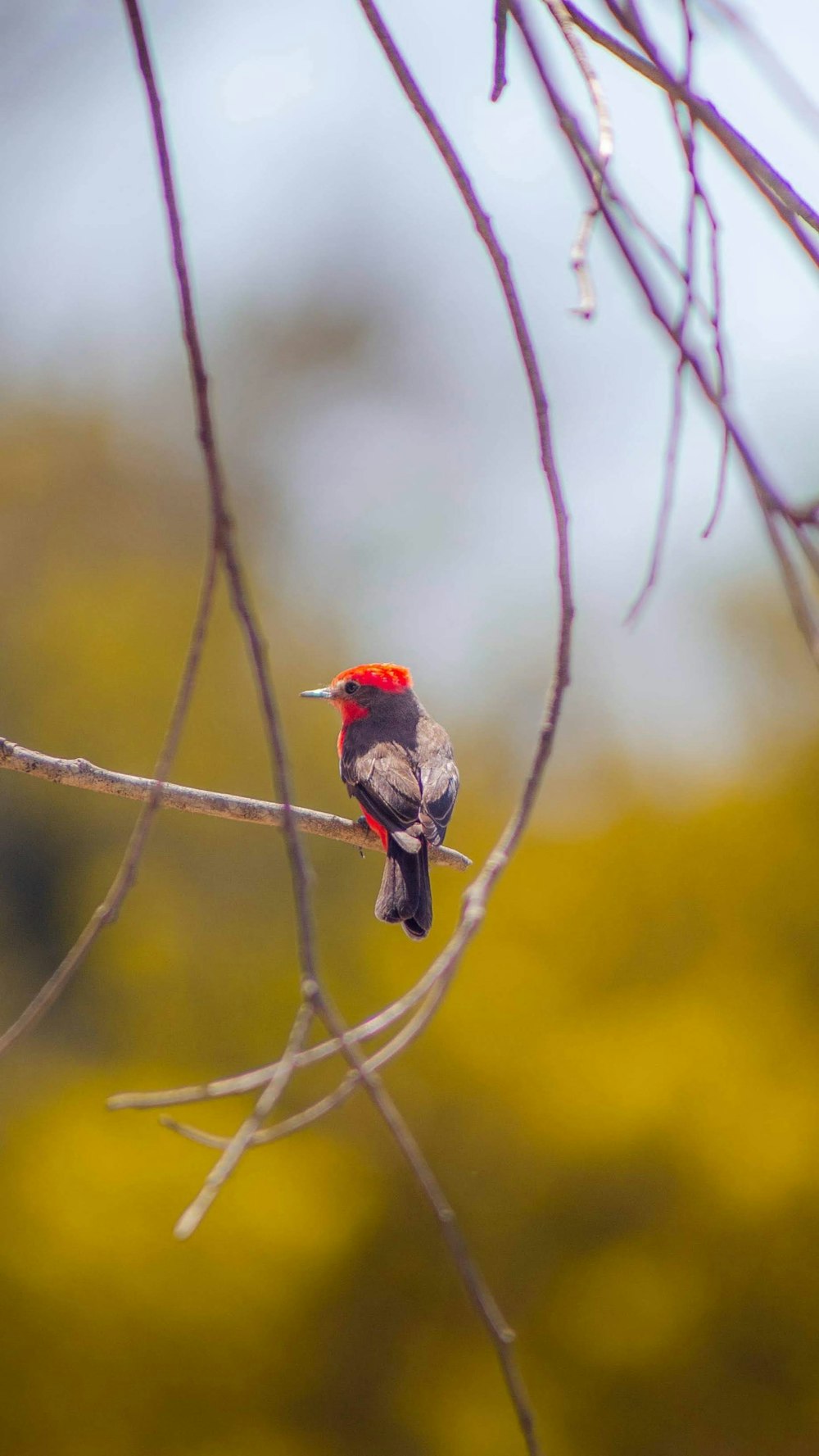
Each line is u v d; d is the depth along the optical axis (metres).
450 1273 16.78
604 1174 16.31
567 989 17.12
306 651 36.62
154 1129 17.69
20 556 36.28
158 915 28.88
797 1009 16.81
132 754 31.17
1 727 32.00
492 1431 15.95
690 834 17.53
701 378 2.62
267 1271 16.27
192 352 2.92
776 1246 15.71
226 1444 16.12
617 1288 15.81
